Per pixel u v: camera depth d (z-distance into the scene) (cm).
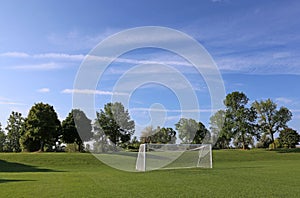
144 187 1221
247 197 1002
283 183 1327
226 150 4659
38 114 5103
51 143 5434
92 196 1030
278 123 6116
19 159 2977
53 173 1944
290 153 4297
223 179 1485
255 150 4734
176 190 1141
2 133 7125
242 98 5394
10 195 1052
